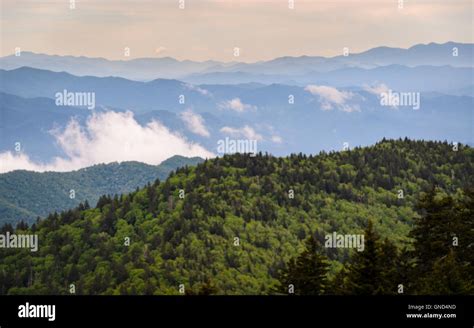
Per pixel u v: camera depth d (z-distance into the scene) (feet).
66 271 515.09
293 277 282.56
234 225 581.53
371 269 260.01
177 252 512.63
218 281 462.19
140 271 468.34
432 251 278.67
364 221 616.39
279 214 625.82
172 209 607.78
